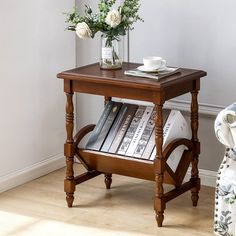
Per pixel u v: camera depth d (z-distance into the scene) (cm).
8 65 468
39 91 492
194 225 433
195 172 454
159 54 481
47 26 489
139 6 448
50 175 503
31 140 492
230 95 465
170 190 471
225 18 458
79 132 457
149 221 439
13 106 476
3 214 447
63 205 458
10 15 464
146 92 421
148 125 446
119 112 457
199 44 468
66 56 507
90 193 474
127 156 443
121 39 462
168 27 475
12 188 481
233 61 461
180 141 437
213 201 462
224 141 397
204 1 462
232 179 400
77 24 439
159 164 423
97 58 508
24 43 476
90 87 437
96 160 452
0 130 470
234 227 404
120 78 427
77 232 427
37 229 430
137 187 482
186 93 459
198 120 477
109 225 434
